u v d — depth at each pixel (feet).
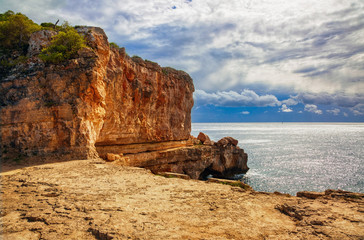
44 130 88.94
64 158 84.48
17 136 85.81
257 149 363.35
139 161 160.86
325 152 334.24
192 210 30.73
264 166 242.99
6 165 73.77
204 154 208.03
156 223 25.95
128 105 151.84
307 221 25.93
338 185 173.47
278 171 220.43
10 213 29.48
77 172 58.23
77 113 92.84
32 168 64.08
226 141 230.48
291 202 33.99
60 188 41.68
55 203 32.94
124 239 21.81
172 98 201.57
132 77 155.02
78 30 113.09
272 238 22.49
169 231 23.89
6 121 85.46
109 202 33.71
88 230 24.40
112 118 136.98
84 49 103.81
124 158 135.64
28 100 89.92
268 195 39.73
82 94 96.73
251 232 24.02
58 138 89.71
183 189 42.34
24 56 107.76
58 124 90.99
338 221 25.54
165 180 50.72
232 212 30.09
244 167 230.07
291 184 176.96
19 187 42.86
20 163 76.48
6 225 25.50
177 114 208.13
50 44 107.24
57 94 94.22
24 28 117.50
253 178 199.00
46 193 38.04
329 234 22.34
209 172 224.33
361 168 227.81
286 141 492.95
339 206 30.91
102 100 106.52
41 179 49.85
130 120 155.02
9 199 35.04
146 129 168.96
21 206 31.68
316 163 254.27
